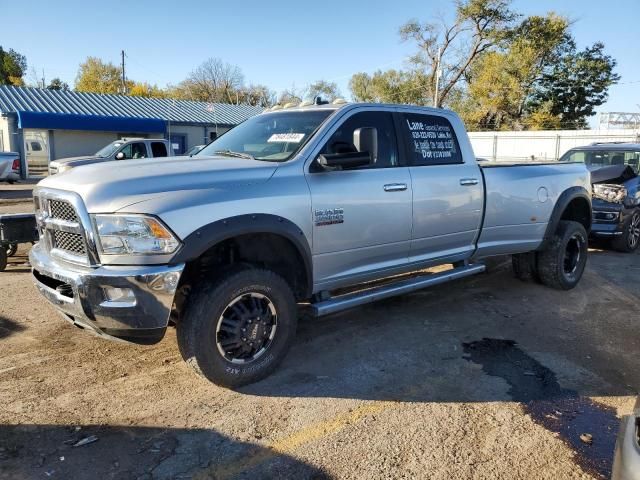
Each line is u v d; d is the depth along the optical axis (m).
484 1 42.25
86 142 27.20
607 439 3.36
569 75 45.91
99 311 3.39
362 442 3.28
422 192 4.91
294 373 4.21
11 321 5.16
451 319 5.53
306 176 4.16
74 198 3.50
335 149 4.39
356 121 4.63
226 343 3.81
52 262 3.77
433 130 5.27
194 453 3.14
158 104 33.91
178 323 3.73
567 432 3.43
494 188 5.61
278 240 4.08
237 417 3.54
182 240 3.44
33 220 7.16
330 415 3.59
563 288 6.62
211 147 5.03
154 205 3.42
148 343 3.58
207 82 65.38
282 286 3.98
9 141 25.19
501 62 43.66
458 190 5.25
